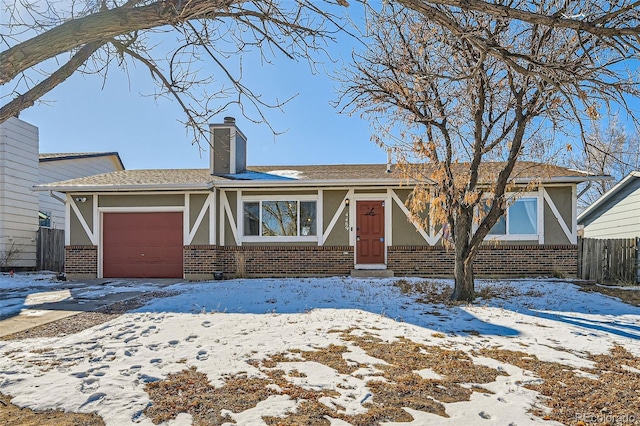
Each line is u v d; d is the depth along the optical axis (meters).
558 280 10.88
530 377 4.02
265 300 8.14
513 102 7.41
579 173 11.41
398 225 12.09
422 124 7.77
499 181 7.65
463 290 8.10
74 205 12.45
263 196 12.41
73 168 18.02
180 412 3.22
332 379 3.93
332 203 12.28
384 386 3.78
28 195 14.55
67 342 5.20
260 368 4.22
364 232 12.23
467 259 8.07
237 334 5.52
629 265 11.40
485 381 3.92
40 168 16.11
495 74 7.06
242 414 3.19
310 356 4.62
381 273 11.80
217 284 10.42
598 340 5.40
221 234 12.32
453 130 7.77
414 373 4.12
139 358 4.51
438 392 3.65
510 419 3.14
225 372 4.10
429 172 8.46
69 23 2.54
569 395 3.61
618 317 6.90
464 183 8.02
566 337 5.53
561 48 5.39
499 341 5.30
